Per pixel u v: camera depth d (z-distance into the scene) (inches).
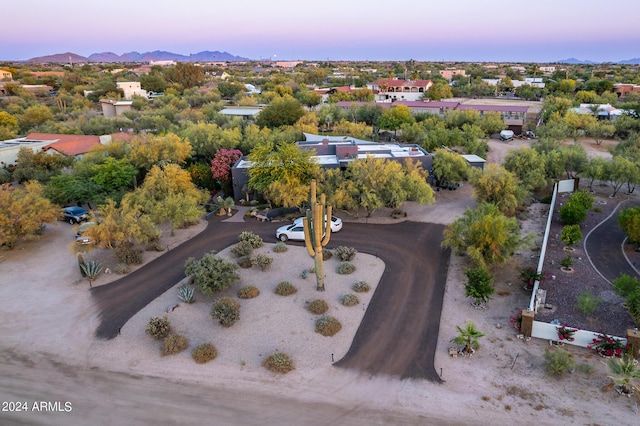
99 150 1723.7
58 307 905.5
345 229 1300.4
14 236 1164.5
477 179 1411.2
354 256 1099.3
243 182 1569.9
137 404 634.8
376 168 1342.3
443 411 612.1
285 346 760.3
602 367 691.4
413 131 2429.9
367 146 1847.9
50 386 676.7
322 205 897.5
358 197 1327.5
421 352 740.7
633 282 840.3
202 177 1683.1
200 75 5511.8
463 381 669.3
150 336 796.0
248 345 764.6
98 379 690.2
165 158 1659.7
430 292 936.3
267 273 1029.8
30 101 3651.6
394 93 4190.5
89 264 1024.9
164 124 2652.6
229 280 929.5
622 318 834.8
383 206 1430.9
